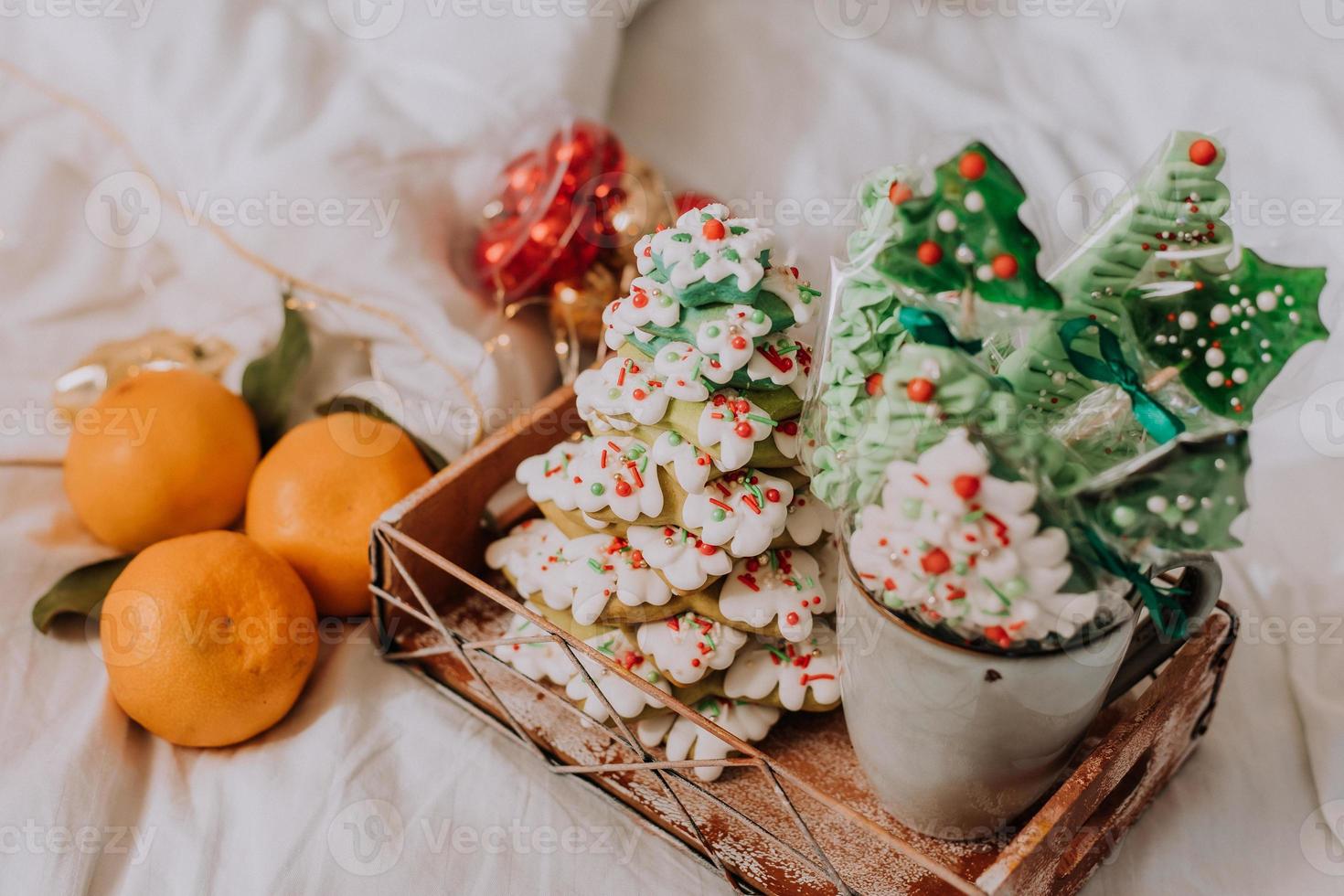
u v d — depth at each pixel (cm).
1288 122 65
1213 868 52
